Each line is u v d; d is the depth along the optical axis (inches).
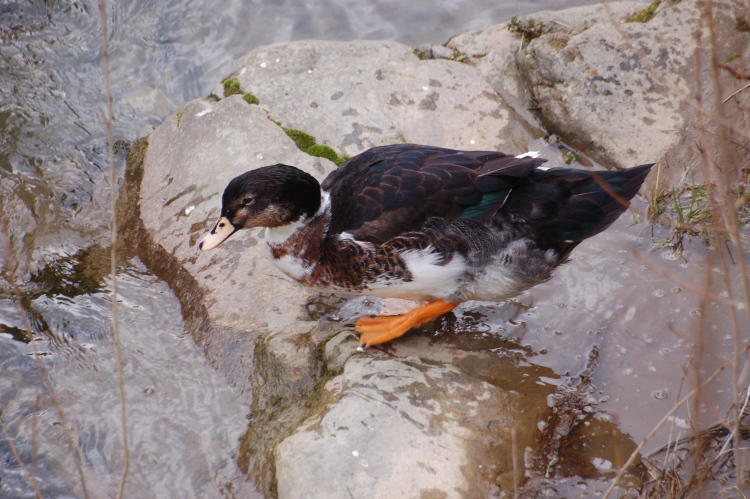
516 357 277.4
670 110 365.4
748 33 382.9
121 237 357.1
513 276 270.1
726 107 359.3
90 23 494.3
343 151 365.1
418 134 376.2
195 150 368.8
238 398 270.5
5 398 270.7
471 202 258.2
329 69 409.1
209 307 303.0
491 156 276.4
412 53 427.2
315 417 245.8
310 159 356.8
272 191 261.7
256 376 276.1
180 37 491.5
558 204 263.4
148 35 490.3
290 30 497.7
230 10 503.8
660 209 331.3
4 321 304.8
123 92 458.0
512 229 261.7
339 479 219.3
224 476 242.2
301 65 416.2
